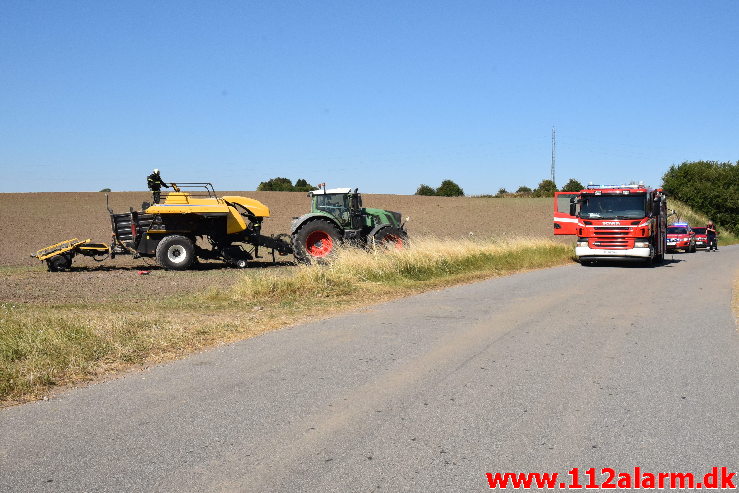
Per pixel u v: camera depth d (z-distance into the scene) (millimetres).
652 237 22938
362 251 17469
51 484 4055
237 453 4547
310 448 4637
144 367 7086
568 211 26516
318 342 8445
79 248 19969
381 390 6141
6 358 7008
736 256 31531
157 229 20406
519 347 8156
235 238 21328
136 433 4949
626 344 8375
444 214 55344
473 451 4582
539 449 4629
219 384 6359
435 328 9539
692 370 6969
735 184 64688
